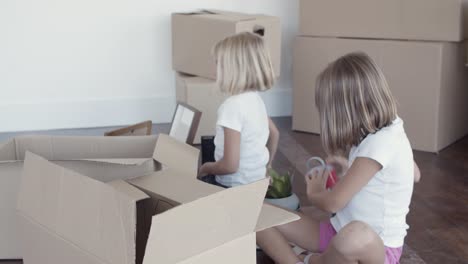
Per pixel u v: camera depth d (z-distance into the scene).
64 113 4.17
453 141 3.78
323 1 3.81
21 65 4.05
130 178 1.53
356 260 1.79
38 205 1.40
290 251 1.97
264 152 2.36
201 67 3.75
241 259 1.28
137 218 1.45
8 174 1.90
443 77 3.54
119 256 1.17
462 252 2.42
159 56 4.23
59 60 4.10
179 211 1.14
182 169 1.56
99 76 4.18
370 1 3.65
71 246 1.29
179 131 2.76
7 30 3.99
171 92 4.31
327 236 1.99
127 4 4.12
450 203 2.89
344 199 1.83
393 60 3.61
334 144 1.87
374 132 1.83
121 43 4.16
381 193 1.84
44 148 1.86
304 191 3.01
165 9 4.18
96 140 1.83
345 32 3.78
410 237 2.54
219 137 2.35
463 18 3.52
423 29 3.54
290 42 4.40
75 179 1.27
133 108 4.27
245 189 1.24
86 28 4.10
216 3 4.25
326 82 1.83
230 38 2.32
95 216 1.22
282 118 4.42
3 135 4.02
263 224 1.30
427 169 3.34
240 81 2.28
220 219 1.21
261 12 4.32
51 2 4.01
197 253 1.20
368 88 1.78
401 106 3.64
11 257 2.01
